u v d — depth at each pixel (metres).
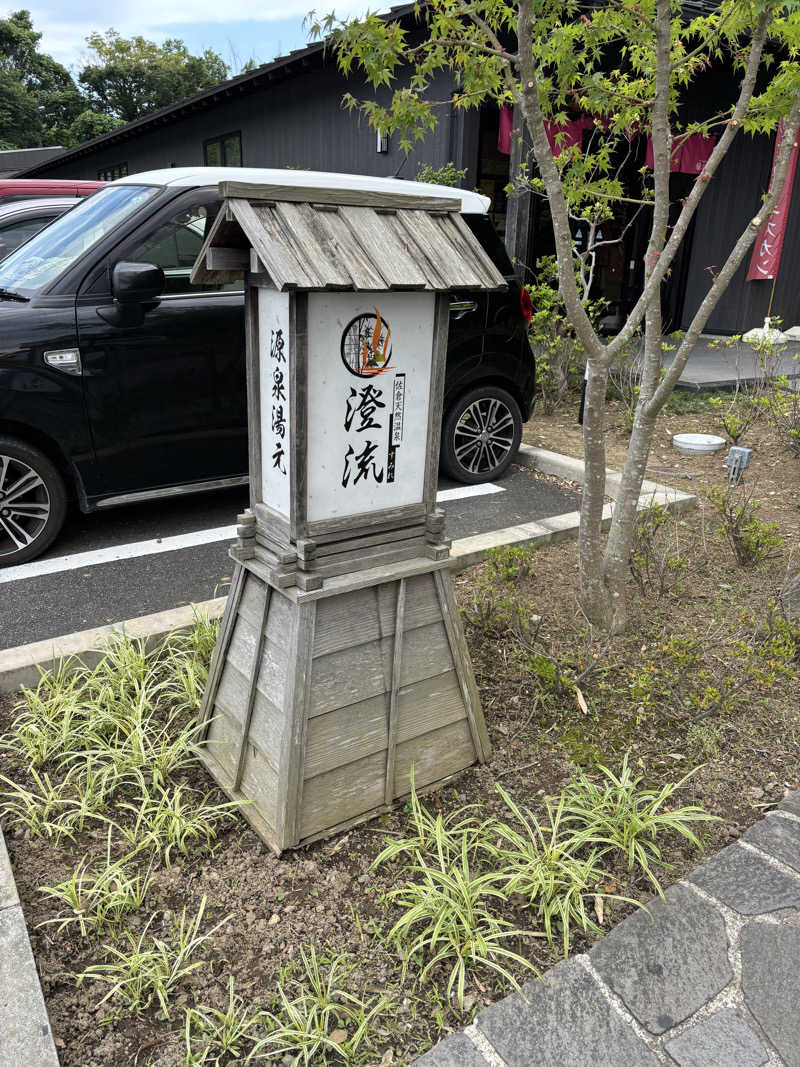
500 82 3.11
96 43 38.00
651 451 5.85
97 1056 1.59
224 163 13.09
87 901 1.95
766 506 4.71
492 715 2.69
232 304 4.07
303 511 1.95
